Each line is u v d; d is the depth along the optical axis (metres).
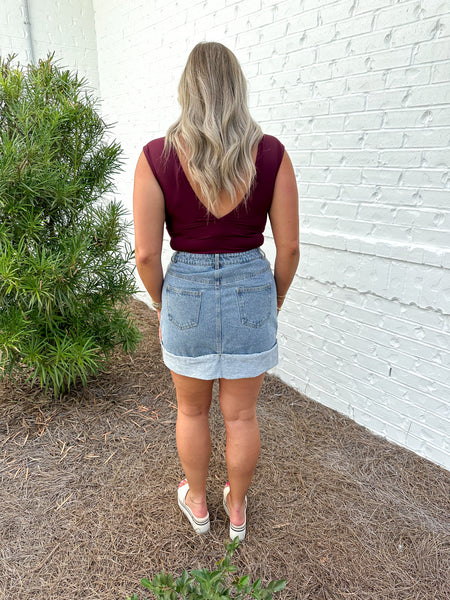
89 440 2.24
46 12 4.07
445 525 1.74
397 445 2.22
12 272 1.88
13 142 1.97
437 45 1.70
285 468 2.05
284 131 2.45
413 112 1.83
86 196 2.32
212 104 1.16
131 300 4.43
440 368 1.95
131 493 1.88
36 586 1.47
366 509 1.82
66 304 2.12
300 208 2.46
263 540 1.66
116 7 3.88
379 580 1.51
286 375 2.84
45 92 2.15
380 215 2.05
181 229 1.28
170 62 3.33
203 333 1.30
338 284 2.32
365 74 1.97
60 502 1.83
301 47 2.23
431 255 1.85
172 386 2.79
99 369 2.79
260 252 1.35
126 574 1.52
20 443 2.20
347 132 2.11
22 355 2.22
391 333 2.13
